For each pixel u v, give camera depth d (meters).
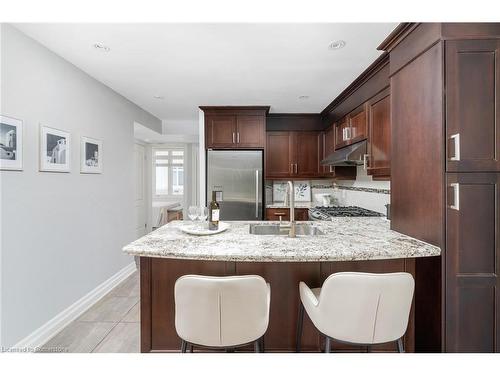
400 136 1.77
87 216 2.60
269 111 3.99
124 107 3.37
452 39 1.38
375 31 1.83
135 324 2.23
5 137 1.73
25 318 1.87
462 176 1.38
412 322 1.57
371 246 1.43
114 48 2.09
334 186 4.41
